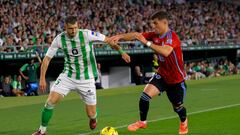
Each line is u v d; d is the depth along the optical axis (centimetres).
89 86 2144
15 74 5816
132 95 4756
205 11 9869
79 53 2083
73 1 7606
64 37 2070
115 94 4897
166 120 2805
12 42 5747
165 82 2103
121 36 2055
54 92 2106
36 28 6341
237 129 2450
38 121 2909
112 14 7906
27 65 5069
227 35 9456
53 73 6259
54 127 2603
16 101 4262
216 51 8725
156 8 8956
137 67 6738
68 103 3953
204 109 3366
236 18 10344
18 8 6550
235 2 10769
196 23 9269
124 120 2886
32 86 5031
